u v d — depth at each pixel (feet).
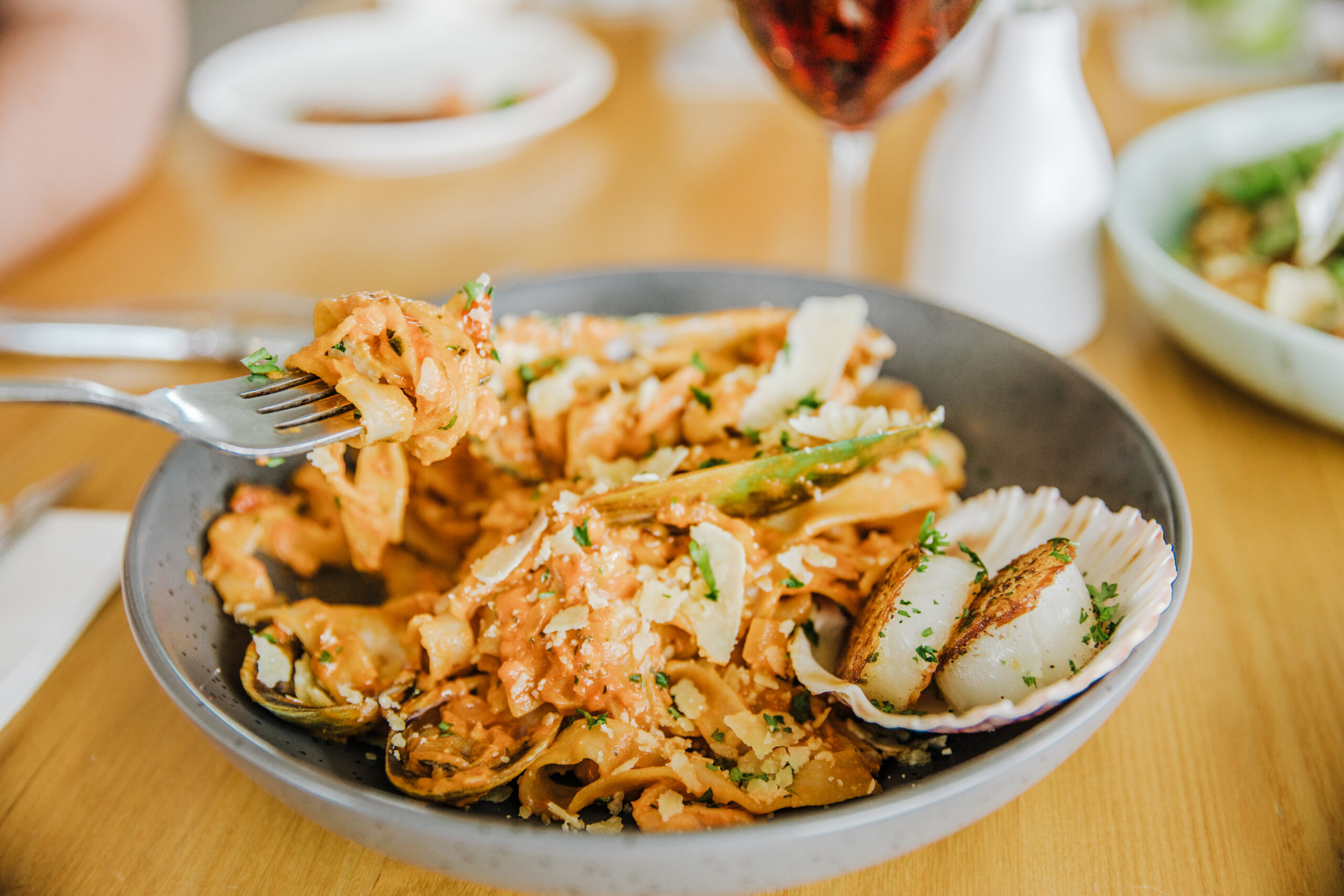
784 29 1.14
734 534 1.02
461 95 2.06
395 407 0.91
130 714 1.03
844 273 1.48
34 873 0.93
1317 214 1.36
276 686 0.99
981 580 0.97
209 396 0.94
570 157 1.98
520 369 1.15
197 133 2.19
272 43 2.31
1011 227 1.30
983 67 1.31
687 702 0.97
